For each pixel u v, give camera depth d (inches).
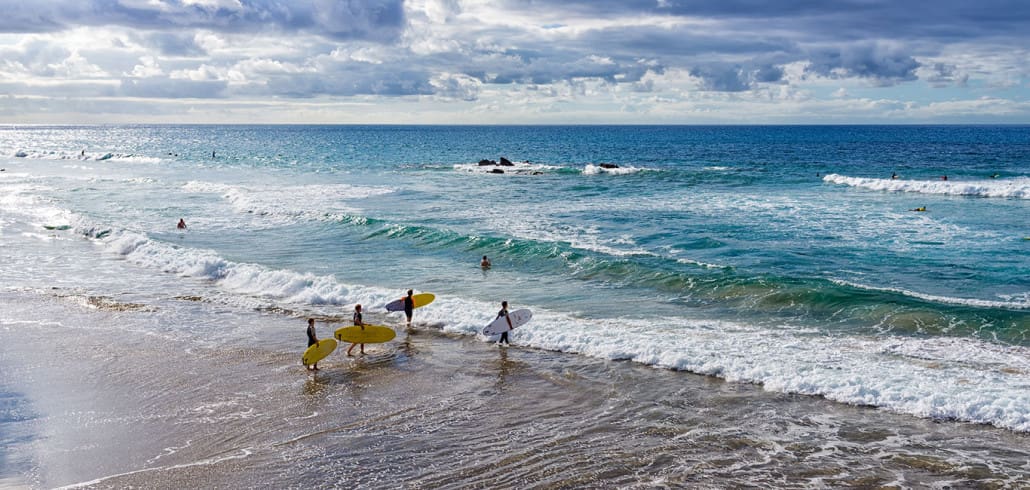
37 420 576.7
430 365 725.3
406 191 2180.1
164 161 3740.2
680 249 1256.8
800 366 685.9
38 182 2448.3
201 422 574.9
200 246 1326.3
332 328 850.8
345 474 486.9
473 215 1674.5
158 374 687.1
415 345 794.8
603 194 2080.5
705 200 1904.5
